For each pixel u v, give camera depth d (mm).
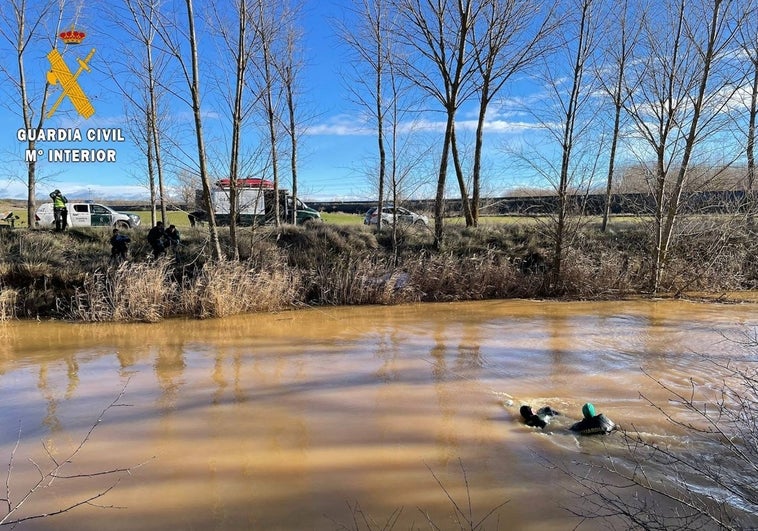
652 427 5988
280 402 7031
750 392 6066
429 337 10867
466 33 16359
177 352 9852
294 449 5574
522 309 14055
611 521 4160
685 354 9203
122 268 13688
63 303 13711
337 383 7820
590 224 19391
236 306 13766
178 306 13570
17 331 11922
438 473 5012
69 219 22750
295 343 10484
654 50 14750
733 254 16781
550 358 9062
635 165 17797
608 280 16078
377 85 19266
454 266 16109
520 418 6344
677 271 16016
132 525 4227
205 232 17656
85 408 6906
